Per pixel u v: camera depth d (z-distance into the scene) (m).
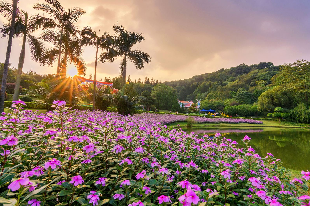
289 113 38.06
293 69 40.44
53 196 2.00
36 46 17.02
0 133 2.67
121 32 22.20
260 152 10.45
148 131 4.15
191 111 56.09
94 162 2.79
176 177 3.36
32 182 1.61
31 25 16.66
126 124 5.23
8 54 12.82
